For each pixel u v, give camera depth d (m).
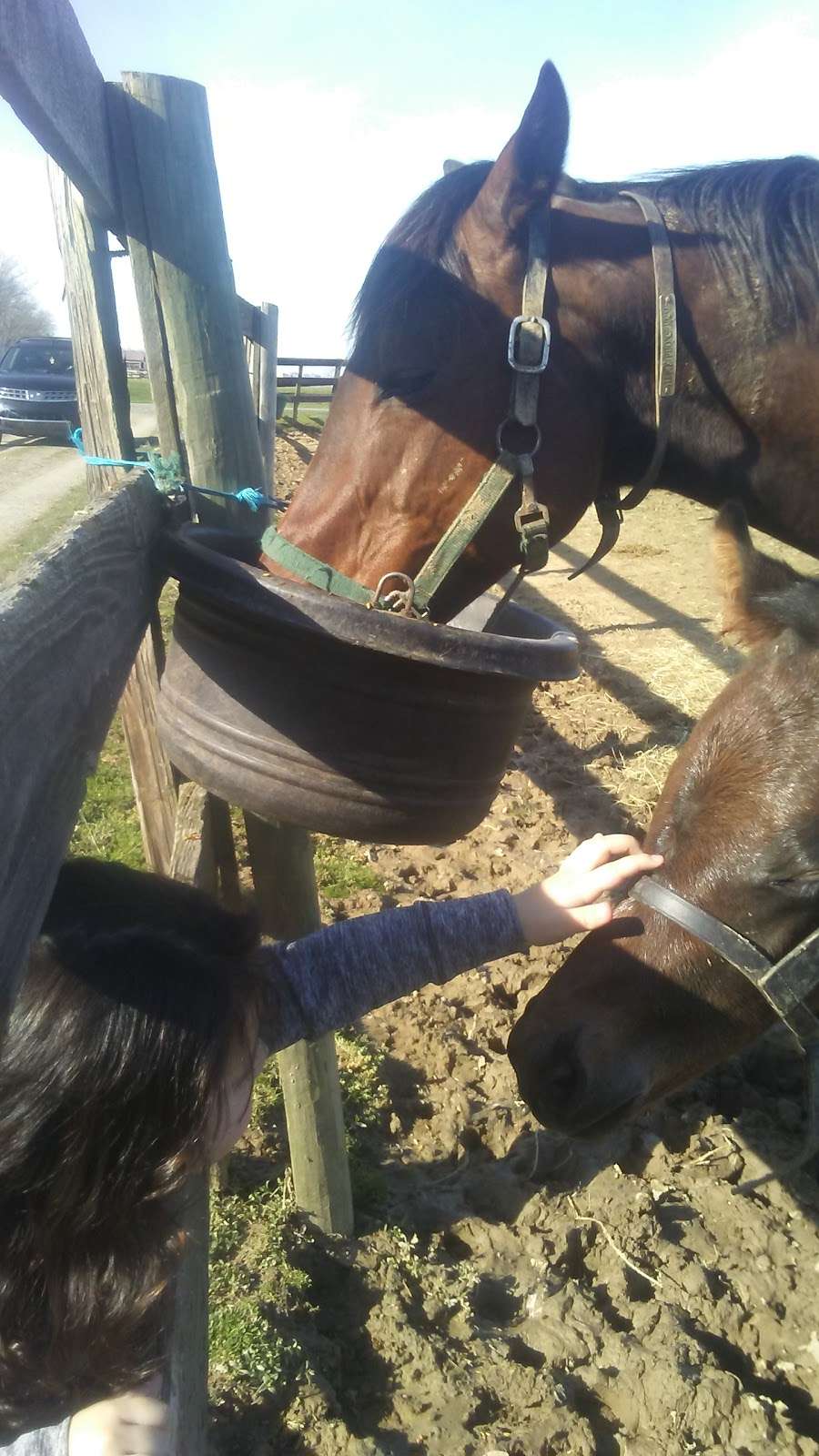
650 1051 1.88
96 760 0.99
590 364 2.01
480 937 1.49
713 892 1.77
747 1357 2.21
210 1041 0.93
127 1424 0.89
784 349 2.01
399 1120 2.72
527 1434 1.95
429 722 1.45
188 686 1.54
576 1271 2.38
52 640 0.86
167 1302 0.98
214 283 1.73
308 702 1.43
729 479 2.12
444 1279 2.28
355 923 1.48
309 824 1.51
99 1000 0.90
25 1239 0.88
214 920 1.04
